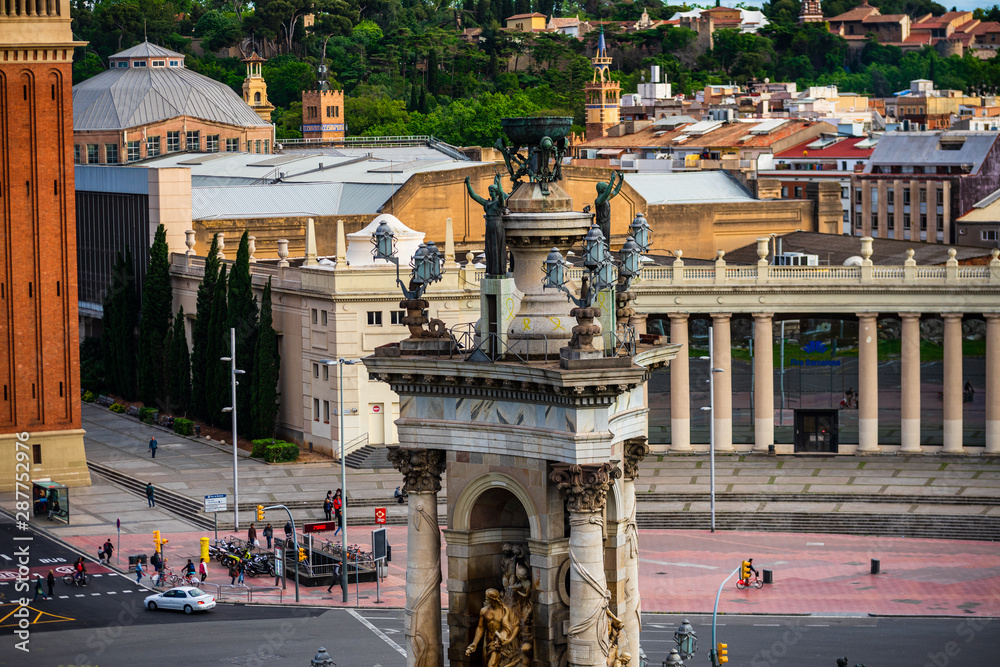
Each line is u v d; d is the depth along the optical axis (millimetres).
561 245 71625
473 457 71188
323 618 175500
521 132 71312
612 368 66750
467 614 72438
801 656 157000
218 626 171875
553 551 69438
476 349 70438
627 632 75188
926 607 175875
